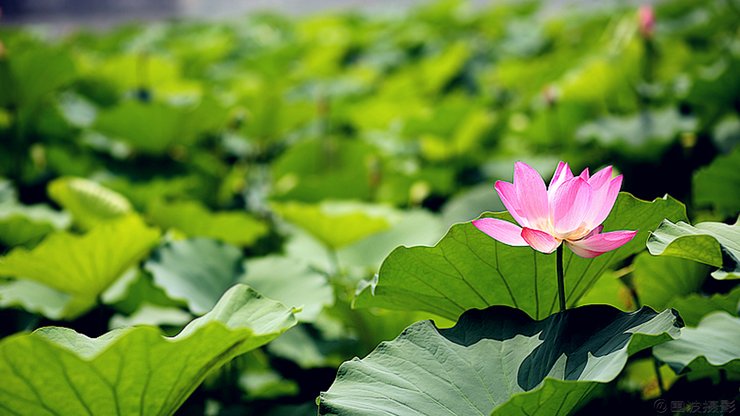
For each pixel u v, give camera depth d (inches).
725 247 126.3
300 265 152.0
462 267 133.2
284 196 211.8
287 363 155.8
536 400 122.0
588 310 129.0
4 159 247.1
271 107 265.4
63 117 266.7
